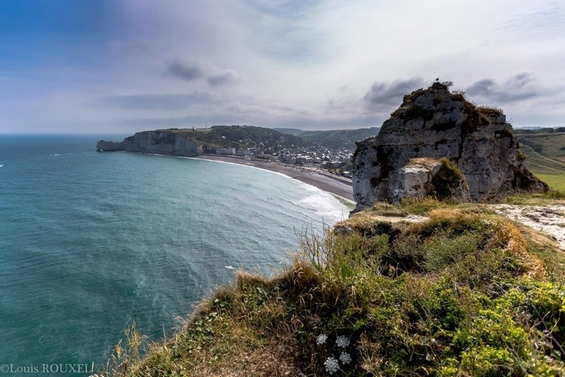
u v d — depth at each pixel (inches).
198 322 187.3
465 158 751.1
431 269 203.8
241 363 149.8
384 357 126.7
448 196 510.6
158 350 169.2
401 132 818.8
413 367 118.0
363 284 160.2
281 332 163.5
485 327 118.5
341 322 146.9
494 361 102.2
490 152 759.1
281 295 189.0
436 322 130.6
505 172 781.9
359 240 249.9
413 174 505.7
